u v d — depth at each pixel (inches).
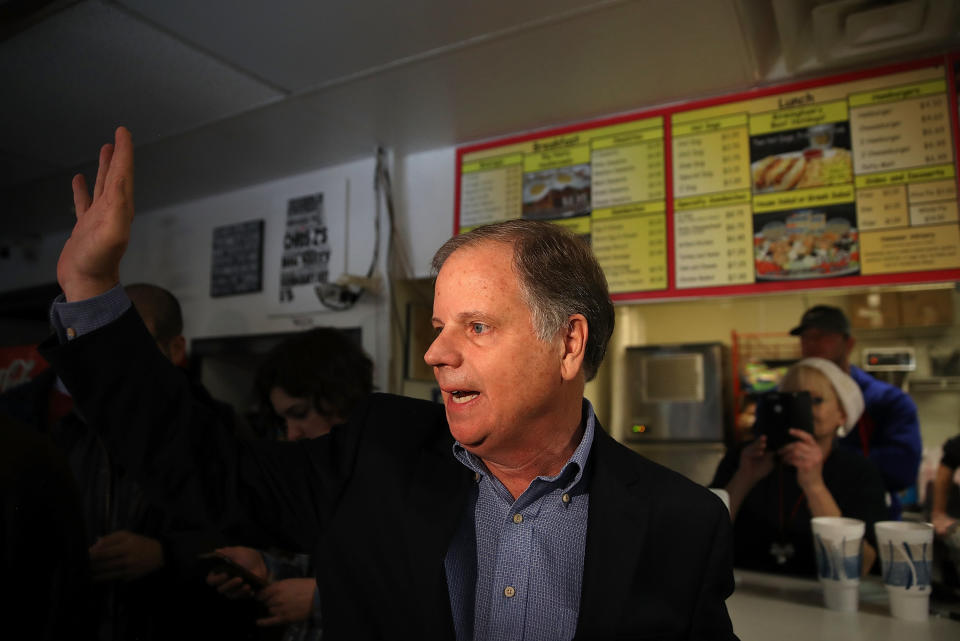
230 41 61.8
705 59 65.6
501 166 82.3
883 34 60.1
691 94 72.6
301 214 96.3
